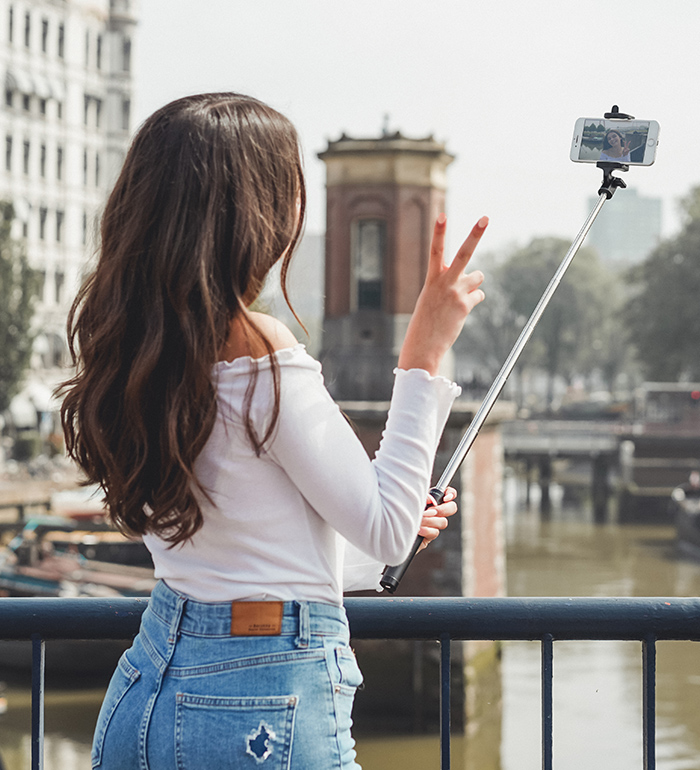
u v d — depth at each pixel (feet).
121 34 207.72
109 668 72.33
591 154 7.23
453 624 6.71
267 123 5.55
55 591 77.56
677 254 216.33
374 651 68.80
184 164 5.33
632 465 181.57
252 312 5.32
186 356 5.10
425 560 73.67
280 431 5.09
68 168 198.18
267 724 5.06
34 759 6.82
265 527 5.19
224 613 5.18
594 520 181.47
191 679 5.17
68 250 198.18
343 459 5.13
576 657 81.97
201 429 5.07
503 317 302.86
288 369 5.16
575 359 311.68
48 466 140.77
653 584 120.37
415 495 5.36
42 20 191.31
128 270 5.33
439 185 81.25
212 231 5.24
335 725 5.18
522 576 123.24
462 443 6.29
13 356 142.20
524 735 65.67
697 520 139.44
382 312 79.66
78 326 5.65
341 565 5.52
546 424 232.12
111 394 5.31
